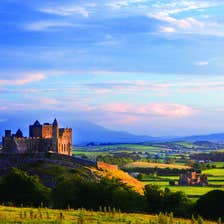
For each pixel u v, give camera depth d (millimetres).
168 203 135625
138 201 136750
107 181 145125
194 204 134125
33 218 91250
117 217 101312
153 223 93875
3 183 146875
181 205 135000
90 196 136500
